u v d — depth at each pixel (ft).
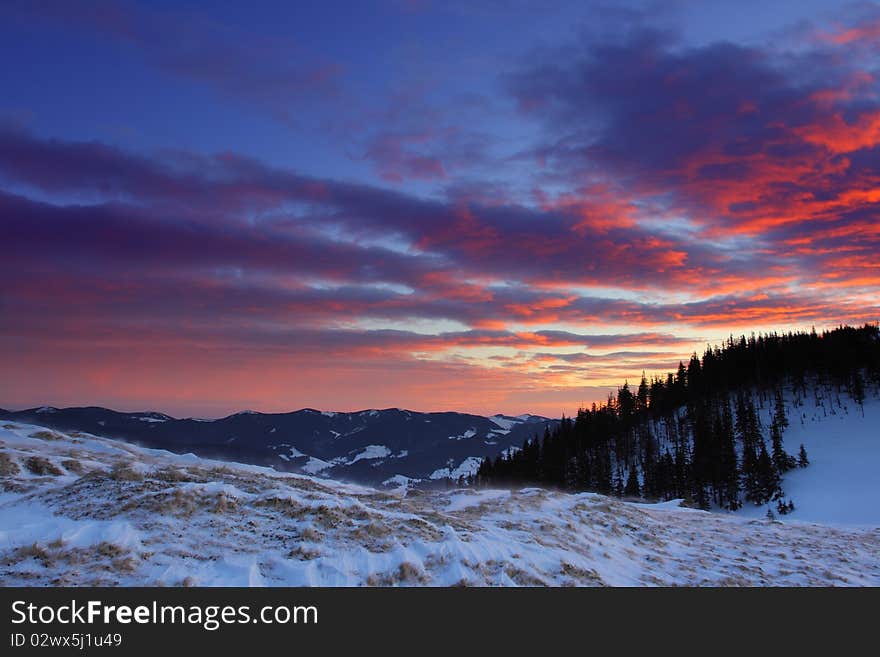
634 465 303.68
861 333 406.41
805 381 406.62
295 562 44.91
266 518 52.65
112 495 54.03
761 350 422.82
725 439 278.46
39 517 50.03
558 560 54.80
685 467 279.49
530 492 97.55
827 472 252.42
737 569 65.16
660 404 417.69
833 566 70.79
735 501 248.52
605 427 388.57
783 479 259.19
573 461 357.20
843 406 346.74
